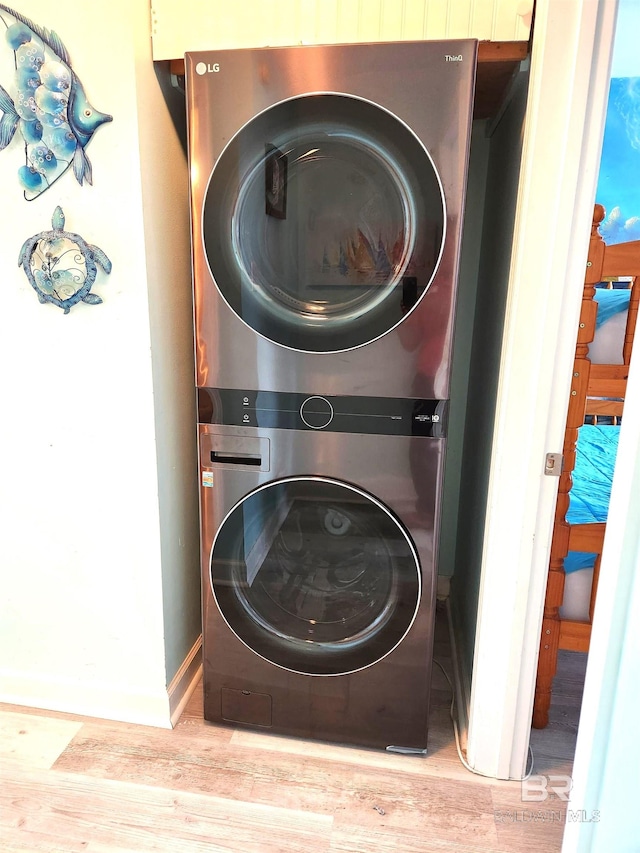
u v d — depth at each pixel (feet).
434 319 4.17
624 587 3.00
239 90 4.01
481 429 5.62
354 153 4.03
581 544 5.03
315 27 4.08
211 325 4.43
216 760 4.99
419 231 4.03
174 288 4.92
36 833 4.33
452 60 3.76
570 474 4.91
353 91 3.89
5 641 5.50
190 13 4.16
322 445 4.50
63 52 4.11
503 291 4.80
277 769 4.91
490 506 4.54
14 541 5.19
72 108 4.18
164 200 4.63
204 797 4.64
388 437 4.41
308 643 4.95
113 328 4.53
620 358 4.84
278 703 5.16
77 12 4.02
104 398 4.70
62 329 4.61
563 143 3.77
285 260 4.29
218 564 4.91
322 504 4.66
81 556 5.12
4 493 5.08
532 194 3.89
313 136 4.03
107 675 5.40
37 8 4.07
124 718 5.42
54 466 4.93
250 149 4.10
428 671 4.83
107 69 4.09
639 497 2.88
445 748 5.18
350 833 4.36
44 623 5.37
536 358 4.12
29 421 4.87
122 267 4.40
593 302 4.61
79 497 4.97
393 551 4.62
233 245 4.25
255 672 5.12
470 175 6.35
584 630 5.18
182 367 5.20
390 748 5.08
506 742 4.76
